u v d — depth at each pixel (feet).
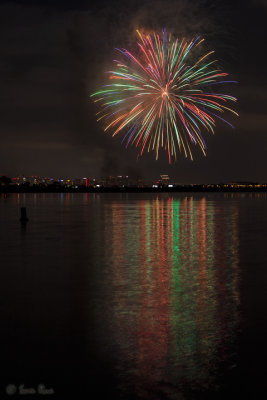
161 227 113.39
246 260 59.77
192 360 24.39
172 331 29.30
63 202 337.72
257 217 152.66
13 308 35.45
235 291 41.29
